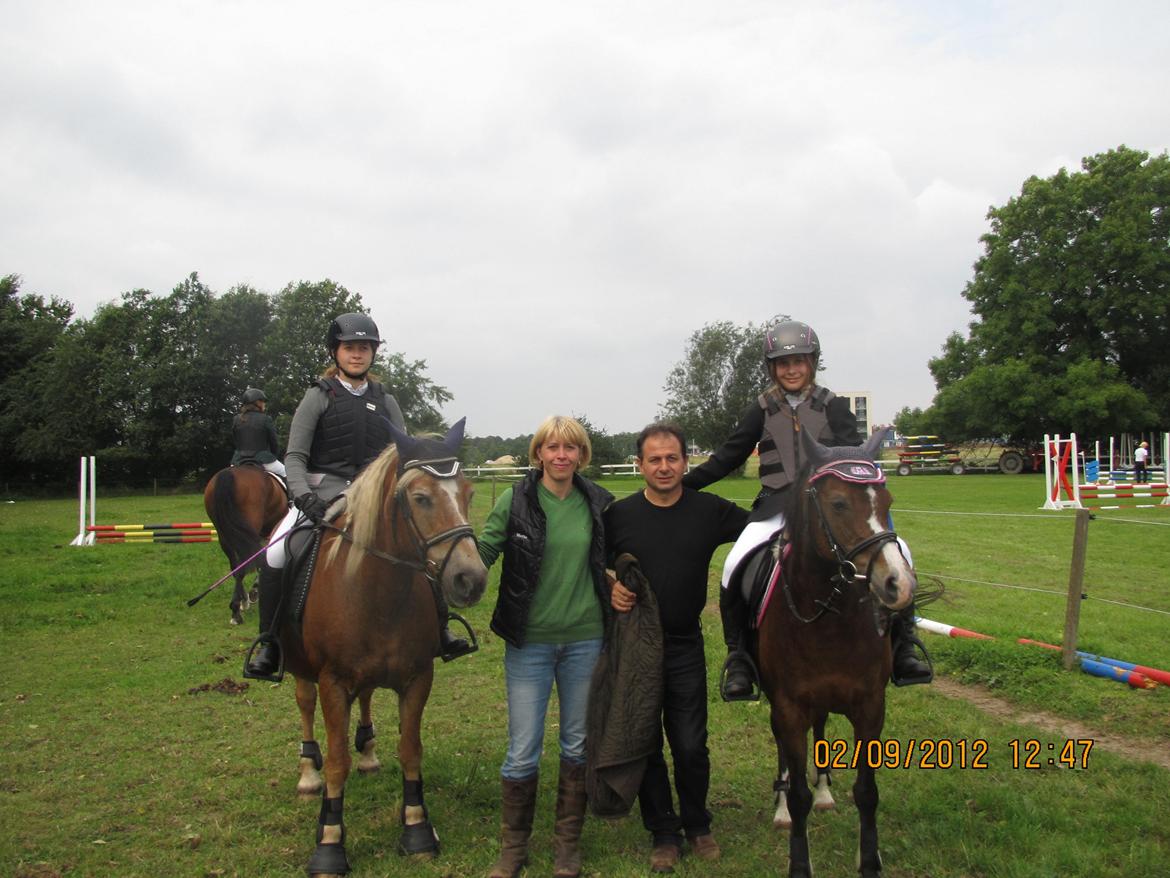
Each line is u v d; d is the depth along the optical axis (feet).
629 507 13.01
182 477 147.43
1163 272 135.85
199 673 23.89
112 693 21.94
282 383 142.10
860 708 11.94
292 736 18.81
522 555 12.23
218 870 12.75
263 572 15.07
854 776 15.92
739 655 13.53
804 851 11.76
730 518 13.43
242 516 28.66
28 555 48.49
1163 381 143.13
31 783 16.15
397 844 13.38
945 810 13.98
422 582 13.10
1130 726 17.62
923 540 48.70
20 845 13.60
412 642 12.89
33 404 137.59
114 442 143.54
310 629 13.14
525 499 12.42
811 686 11.84
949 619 26.30
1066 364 140.36
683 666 12.79
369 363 16.25
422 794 13.58
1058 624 26.96
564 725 12.69
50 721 19.77
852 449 11.75
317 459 15.93
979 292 152.56
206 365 140.05
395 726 19.44
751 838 13.50
